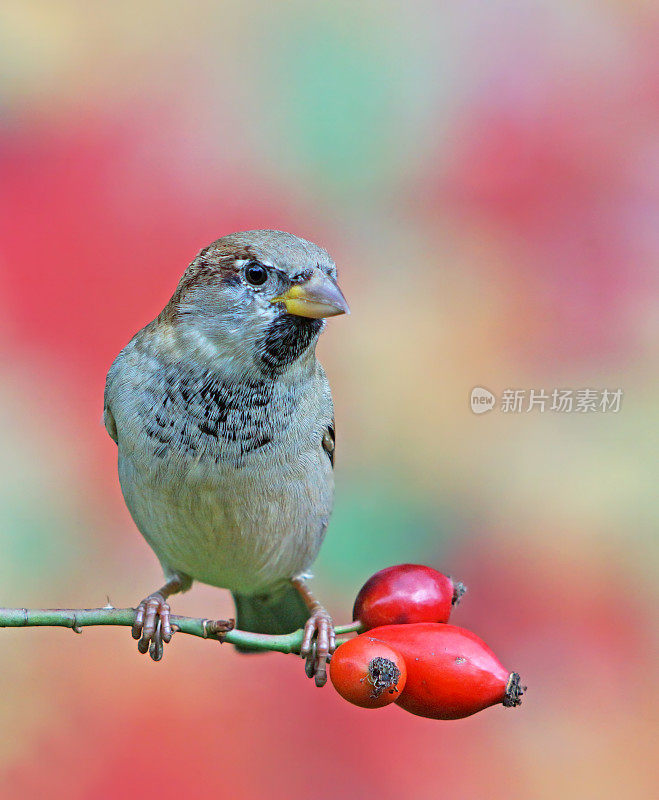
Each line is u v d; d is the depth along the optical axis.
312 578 3.63
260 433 3.59
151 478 3.59
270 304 3.58
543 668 3.66
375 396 3.70
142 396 3.59
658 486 3.69
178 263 3.67
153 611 3.59
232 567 3.62
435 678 3.52
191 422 3.58
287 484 3.60
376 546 3.67
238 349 3.58
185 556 3.61
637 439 3.69
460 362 3.70
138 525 3.61
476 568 3.68
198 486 3.59
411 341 3.70
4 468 3.65
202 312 3.58
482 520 3.68
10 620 3.53
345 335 3.70
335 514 3.68
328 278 3.58
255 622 3.65
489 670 3.52
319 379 3.61
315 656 3.58
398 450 3.70
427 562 3.68
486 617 3.67
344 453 3.69
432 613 3.54
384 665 3.51
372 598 3.54
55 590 3.65
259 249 3.58
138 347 3.59
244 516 3.60
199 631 3.54
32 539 3.65
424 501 3.69
